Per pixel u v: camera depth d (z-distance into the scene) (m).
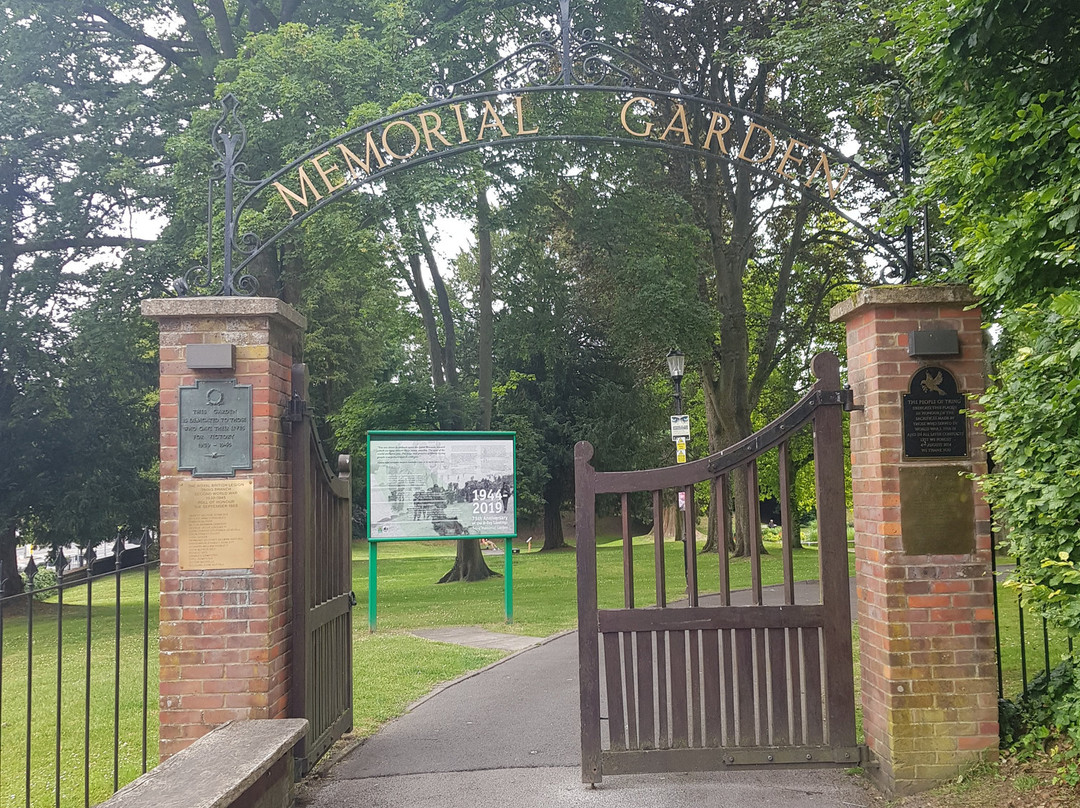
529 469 26.80
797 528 31.61
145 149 17.61
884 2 11.06
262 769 4.10
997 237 4.69
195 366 5.01
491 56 17.19
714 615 5.32
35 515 20.19
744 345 23.86
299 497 5.41
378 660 9.62
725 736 5.36
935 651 4.98
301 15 17.70
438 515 12.23
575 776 5.39
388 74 14.55
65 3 16.80
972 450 5.07
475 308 34.19
